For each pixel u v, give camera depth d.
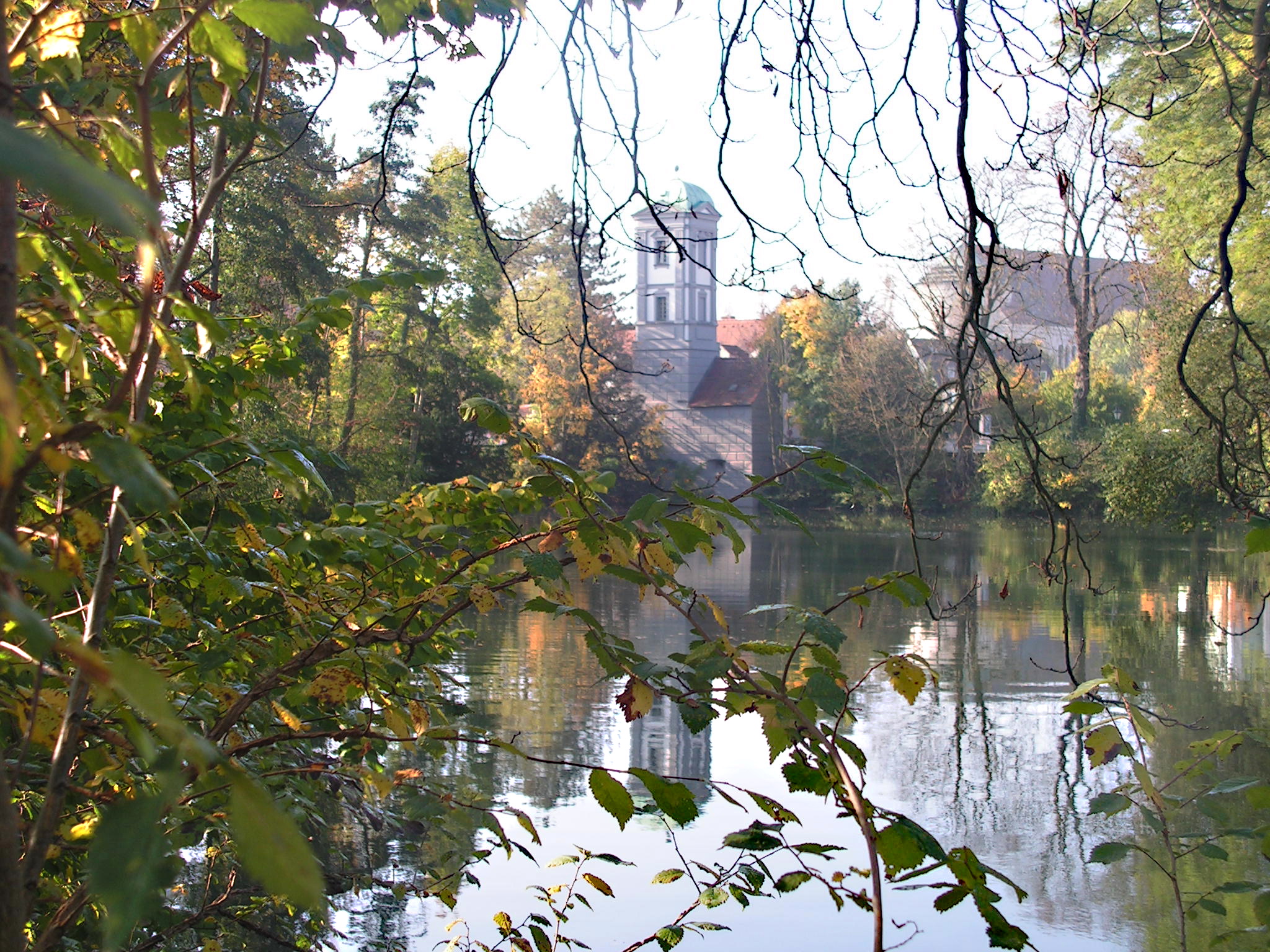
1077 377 35.50
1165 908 7.16
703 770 10.36
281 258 23.91
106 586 1.52
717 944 6.31
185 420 3.16
